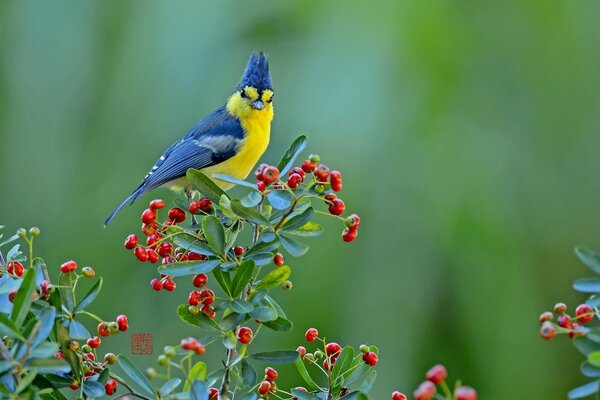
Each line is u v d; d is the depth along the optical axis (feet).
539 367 38.14
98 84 43.11
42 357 14.52
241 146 31.73
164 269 16.85
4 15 44.19
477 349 37.91
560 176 41.34
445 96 39.86
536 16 42.37
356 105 39.45
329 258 37.88
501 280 38.24
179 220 19.92
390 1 41.27
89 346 17.26
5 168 42.50
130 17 43.19
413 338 37.52
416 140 39.19
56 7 44.04
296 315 37.60
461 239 38.24
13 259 17.93
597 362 14.21
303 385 35.78
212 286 36.35
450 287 38.14
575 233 40.57
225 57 41.86
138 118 42.14
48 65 43.57
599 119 41.96
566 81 42.19
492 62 41.75
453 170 38.78
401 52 40.32
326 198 17.39
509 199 39.83
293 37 41.91
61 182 42.39
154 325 39.22
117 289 40.06
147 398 16.69
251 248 16.99
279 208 16.65
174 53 42.01
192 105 41.50
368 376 17.46
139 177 41.52
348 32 40.96
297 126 39.75
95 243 41.09
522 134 41.32
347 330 37.52
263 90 32.22
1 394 14.11
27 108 43.24
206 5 42.32
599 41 42.83
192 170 17.74
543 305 39.09
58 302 16.72
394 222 38.55
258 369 35.99
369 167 39.01
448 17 41.09
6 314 15.51
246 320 16.56
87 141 42.60
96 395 16.52
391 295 37.86
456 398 12.85
